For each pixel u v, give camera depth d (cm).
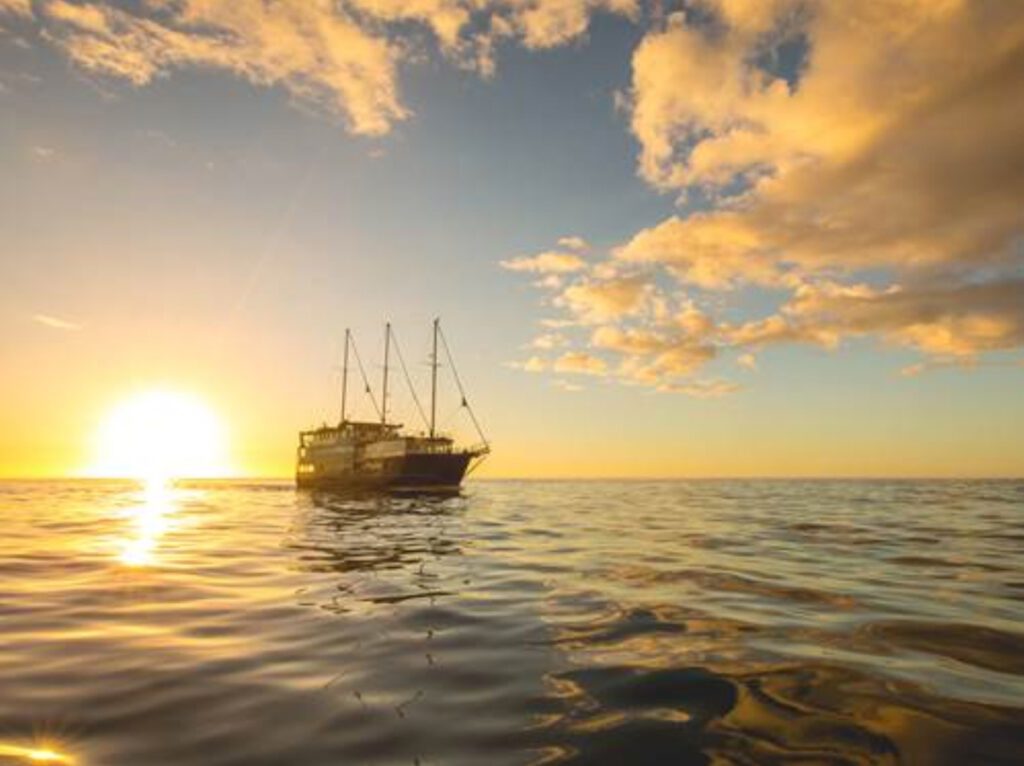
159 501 6906
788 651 900
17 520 3750
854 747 589
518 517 3925
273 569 1702
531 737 607
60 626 1045
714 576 1567
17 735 605
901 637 980
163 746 582
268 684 753
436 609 1179
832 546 2256
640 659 859
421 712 670
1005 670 816
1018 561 1864
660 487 14012
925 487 14162
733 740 603
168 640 955
